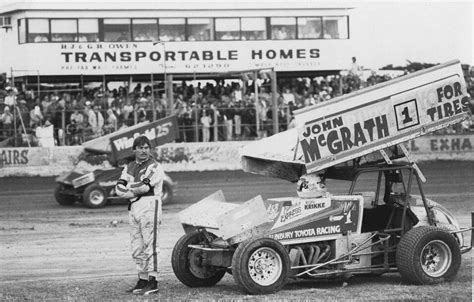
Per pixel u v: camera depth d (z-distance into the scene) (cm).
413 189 2003
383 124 865
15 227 1467
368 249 862
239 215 823
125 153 1836
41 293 867
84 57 2697
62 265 1072
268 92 2795
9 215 1659
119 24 2727
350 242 853
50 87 2681
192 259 872
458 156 2734
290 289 844
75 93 2706
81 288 893
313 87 2786
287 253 816
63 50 2680
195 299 799
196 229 898
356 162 912
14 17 2681
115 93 2656
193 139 2622
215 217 860
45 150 2466
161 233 1356
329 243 855
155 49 2748
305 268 838
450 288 821
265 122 2625
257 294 801
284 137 911
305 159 850
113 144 1830
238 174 2473
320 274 832
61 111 2498
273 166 924
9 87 2506
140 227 838
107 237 1321
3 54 2712
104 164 1881
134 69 2736
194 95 2614
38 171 2461
